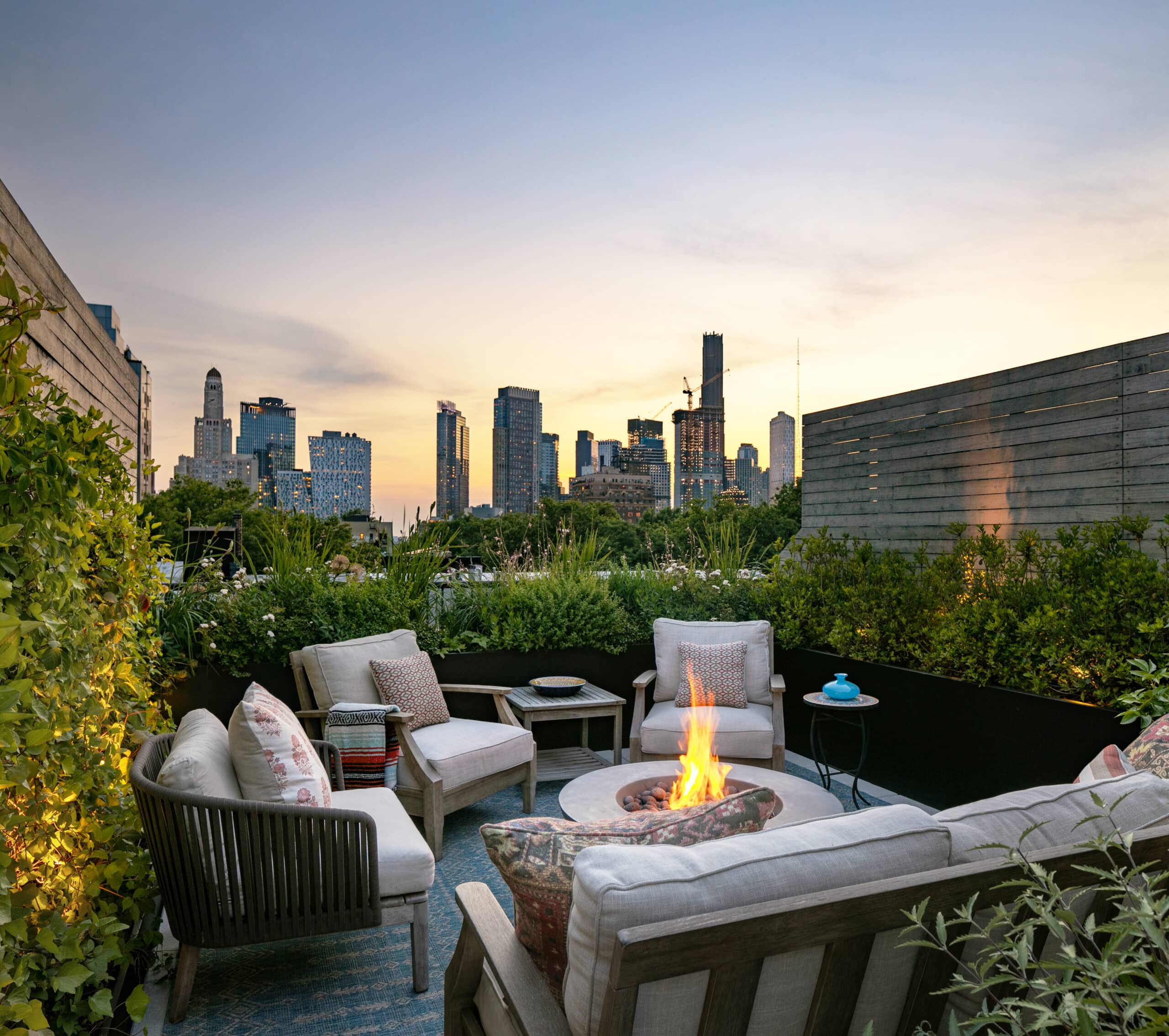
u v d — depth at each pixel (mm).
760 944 1007
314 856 2240
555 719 4676
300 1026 2217
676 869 1091
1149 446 4785
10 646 1326
